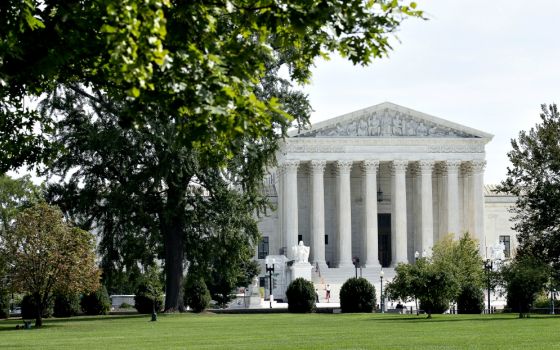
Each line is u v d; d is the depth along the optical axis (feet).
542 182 242.17
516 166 251.19
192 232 239.30
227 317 216.95
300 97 200.75
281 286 396.16
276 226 457.68
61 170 226.58
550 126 246.47
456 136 435.94
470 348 96.68
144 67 51.55
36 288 183.11
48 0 61.67
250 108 57.00
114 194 219.20
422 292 195.52
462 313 234.99
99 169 226.17
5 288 186.91
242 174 210.59
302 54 72.84
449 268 207.82
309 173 451.12
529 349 93.76
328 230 458.09
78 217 231.09
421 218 431.43
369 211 426.92
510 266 211.61
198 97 54.13
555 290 233.76
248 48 60.70
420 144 432.66
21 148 95.20
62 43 60.64
